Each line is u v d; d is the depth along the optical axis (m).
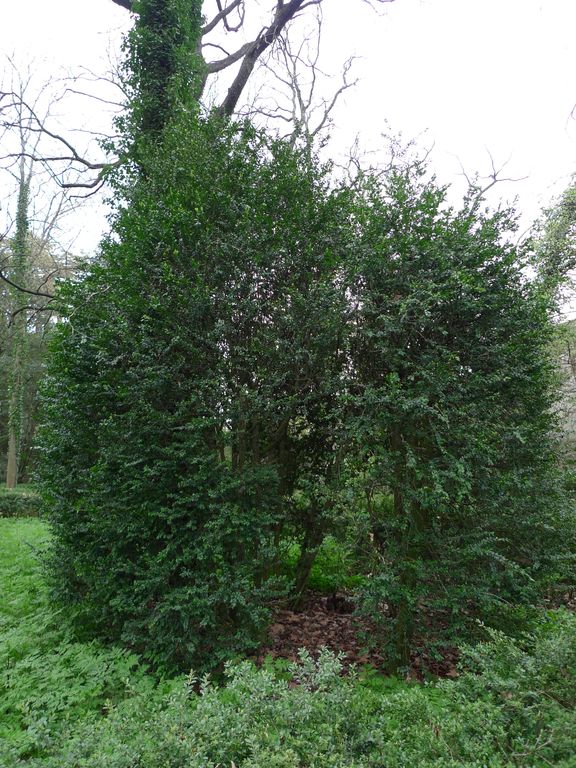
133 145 6.85
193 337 4.59
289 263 4.69
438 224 4.47
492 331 4.45
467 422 4.27
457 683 2.71
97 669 4.00
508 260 4.50
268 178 5.04
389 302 4.29
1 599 6.01
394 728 2.53
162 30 7.84
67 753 2.31
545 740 2.22
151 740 2.29
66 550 5.19
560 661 2.60
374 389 4.34
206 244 4.66
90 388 4.96
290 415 4.88
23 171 15.31
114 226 5.74
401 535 4.36
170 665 4.14
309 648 4.76
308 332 4.63
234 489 4.47
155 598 4.48
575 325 9.41
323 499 4.57
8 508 15.45
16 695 3.75
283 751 2.09
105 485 4.58
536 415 4.77
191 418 4.58
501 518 4.36
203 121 5.70
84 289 5.49
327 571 6.12
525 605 4.41
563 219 10.73
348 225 4.79
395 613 4.49
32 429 22.95
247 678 2.62
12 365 19.25
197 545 4.29
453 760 2.06
